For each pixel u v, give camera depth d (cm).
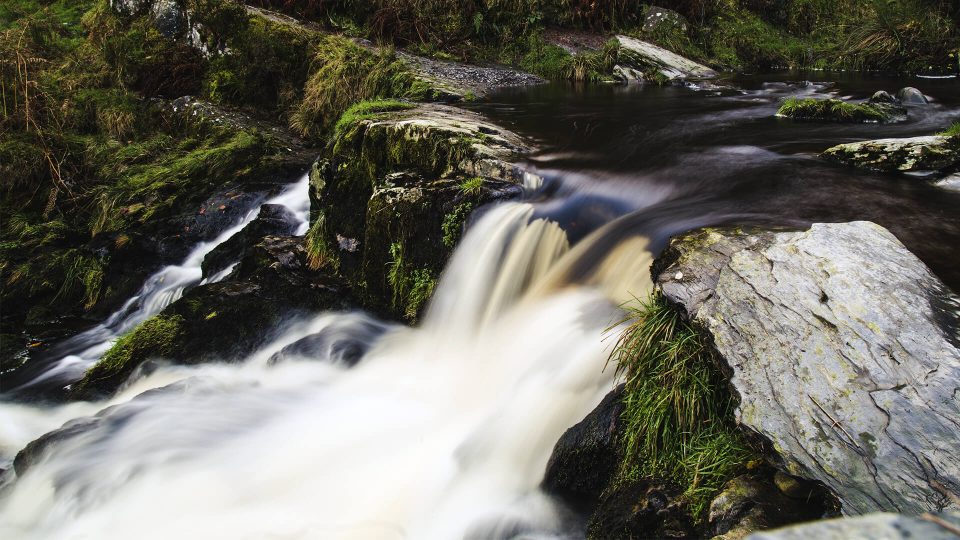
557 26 1430
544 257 534
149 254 845
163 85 1137
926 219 435
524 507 370
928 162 521
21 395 631
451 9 1360
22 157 935
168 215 880
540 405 418
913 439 260
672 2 1504
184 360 593
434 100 982
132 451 467
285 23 1163
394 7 1291
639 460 345
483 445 416
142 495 429
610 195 569
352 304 643
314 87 1054
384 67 1060
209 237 868
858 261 328
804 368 294
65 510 434
